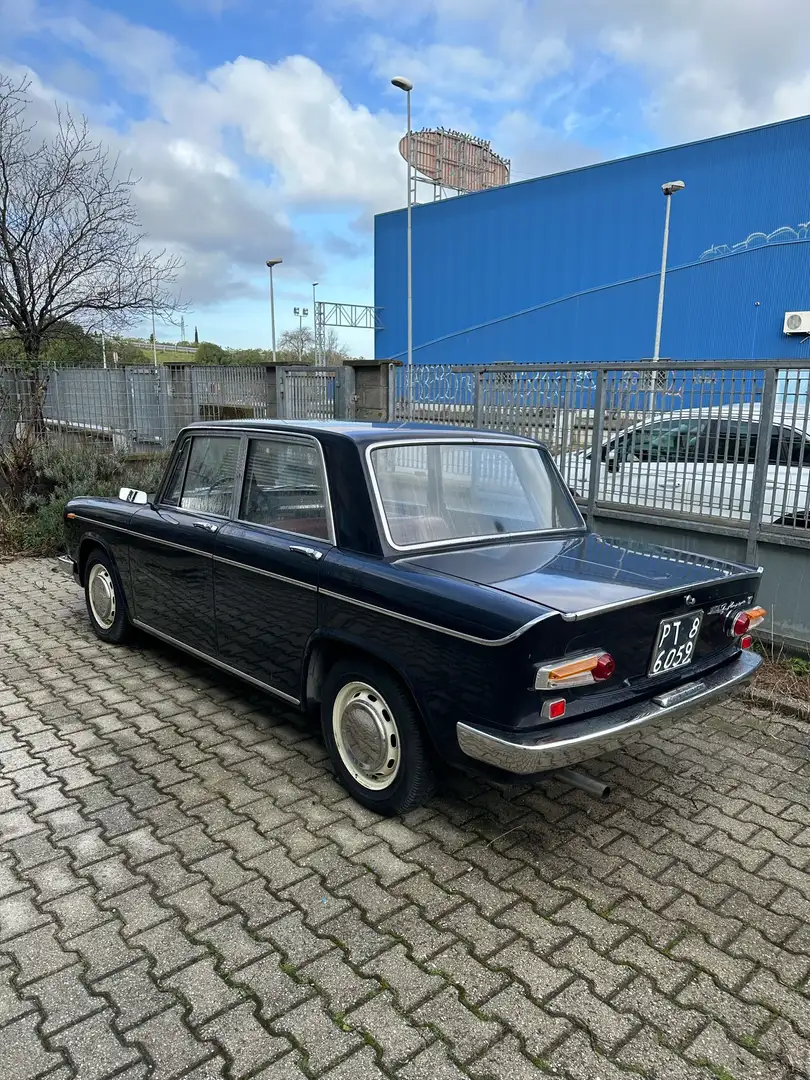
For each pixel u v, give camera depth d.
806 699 4.45
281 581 3.41
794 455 5.04
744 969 2.36
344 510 3.22
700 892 2.74
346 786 3.29
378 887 2.71
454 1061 1.99
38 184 10.66
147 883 2.71
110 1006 2.15
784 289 25.53
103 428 10.35
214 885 2.71
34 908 2.57
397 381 9.59
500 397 7.50
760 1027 2.14
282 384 12.33
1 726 3.99
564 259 31.73
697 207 27.28
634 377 6.03
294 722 4.09
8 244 10.75
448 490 3.50
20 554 8.30
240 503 3.88
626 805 3.33
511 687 2.48
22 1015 2.12
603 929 2.53
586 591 2.74
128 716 4.13
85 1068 1.95
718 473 5.49
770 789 3.50
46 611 6.18
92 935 2.44
